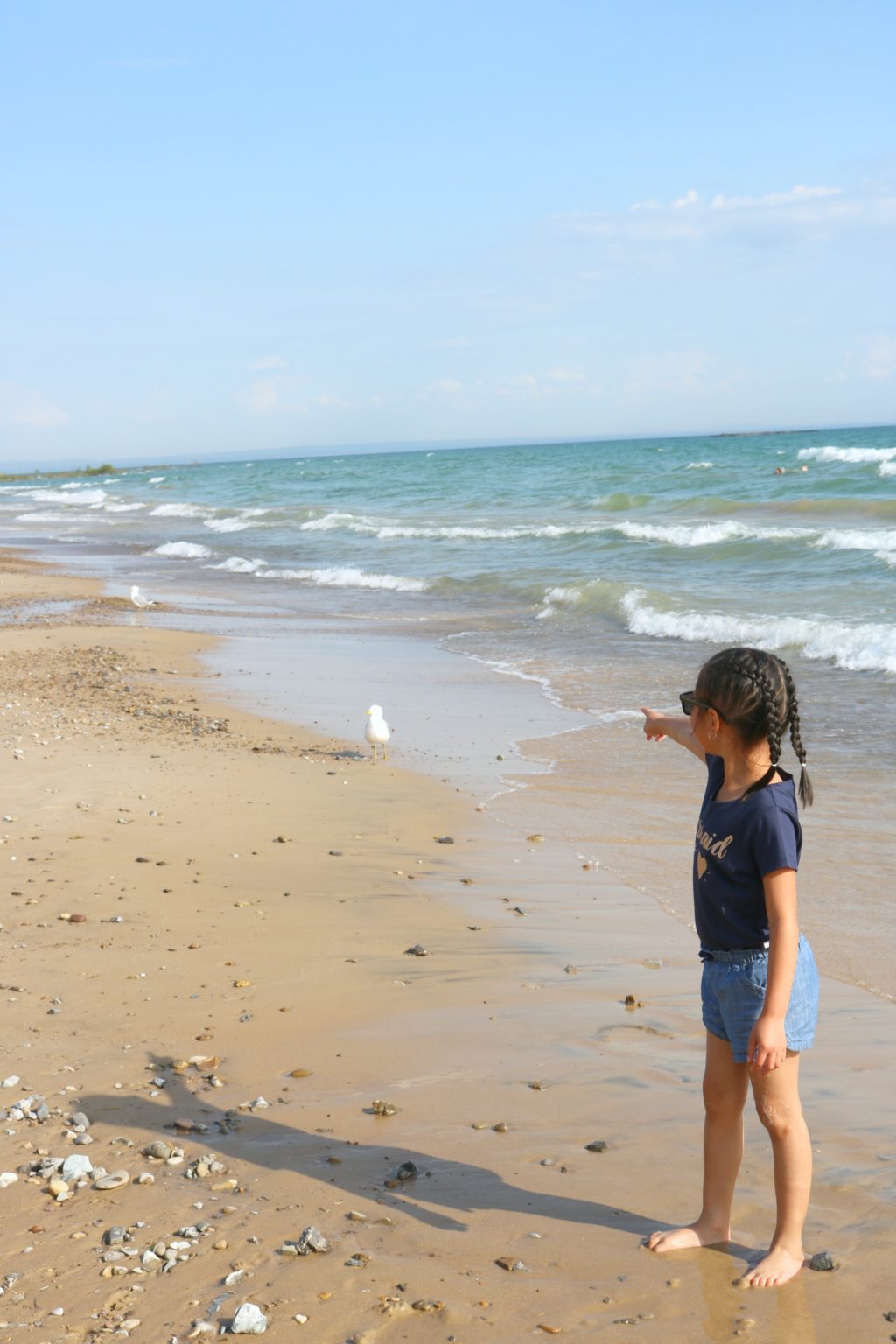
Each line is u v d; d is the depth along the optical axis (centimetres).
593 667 1538
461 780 999
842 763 981
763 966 294
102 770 994
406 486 6391
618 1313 280
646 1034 472
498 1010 503
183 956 572
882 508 3094
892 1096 407
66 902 658
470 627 1980
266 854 769
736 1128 315
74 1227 330
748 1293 288
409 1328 275
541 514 4050
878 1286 288
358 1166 361
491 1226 323
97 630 2080
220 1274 301
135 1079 432
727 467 5281
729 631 1666
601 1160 362
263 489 7488
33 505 7819
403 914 651
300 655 1766
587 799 923
